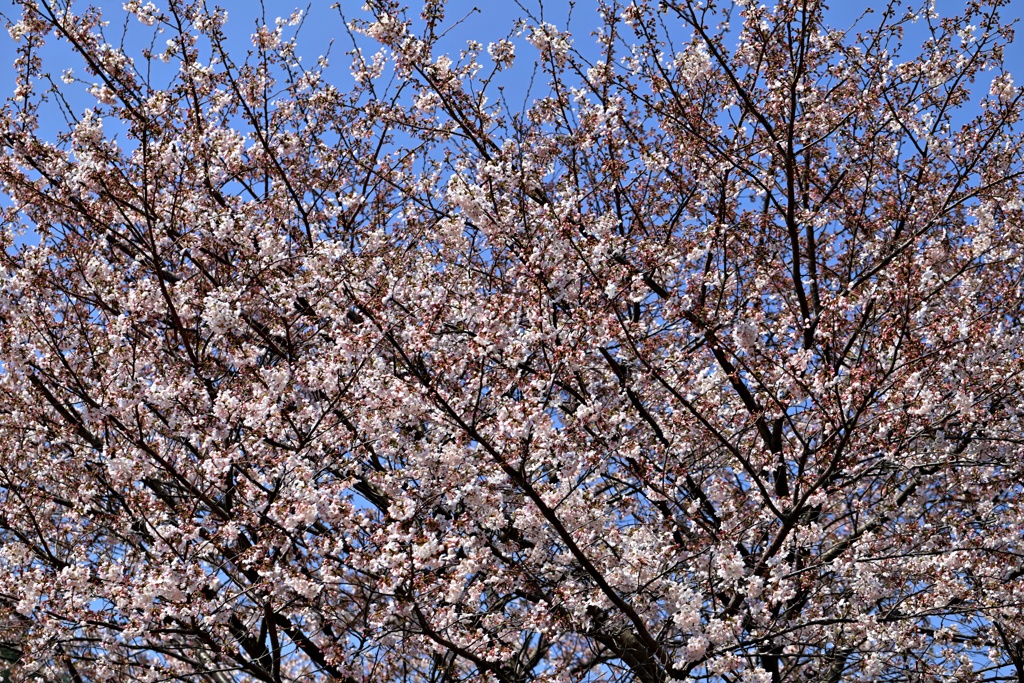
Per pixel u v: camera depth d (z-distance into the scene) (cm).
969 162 1086
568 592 777
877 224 1023
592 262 823
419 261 915
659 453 906
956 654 862
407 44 880
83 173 812
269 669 841
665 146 1081
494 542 876
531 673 854
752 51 1025
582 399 892
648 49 980
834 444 817
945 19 993
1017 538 850
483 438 714
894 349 744
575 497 800
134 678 782
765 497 780
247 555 701
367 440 789
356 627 796
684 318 883
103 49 873
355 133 1082
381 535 695
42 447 836
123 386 778
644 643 779
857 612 837
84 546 855
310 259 809
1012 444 866
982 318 778
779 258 1061
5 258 804
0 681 841
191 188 944
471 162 991
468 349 749
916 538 852
